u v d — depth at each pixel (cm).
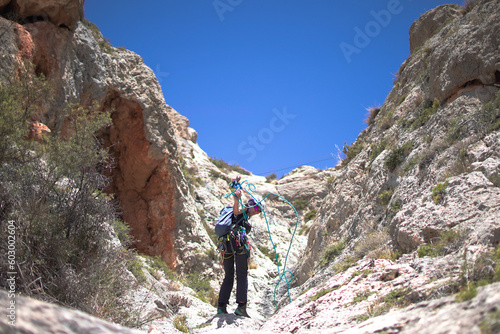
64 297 418
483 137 682
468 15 1144
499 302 168
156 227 1798
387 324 226
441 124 873
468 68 861
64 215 493
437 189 606
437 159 768
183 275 1738
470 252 400
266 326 507
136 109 1758
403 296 369
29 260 412
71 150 536
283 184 4300
